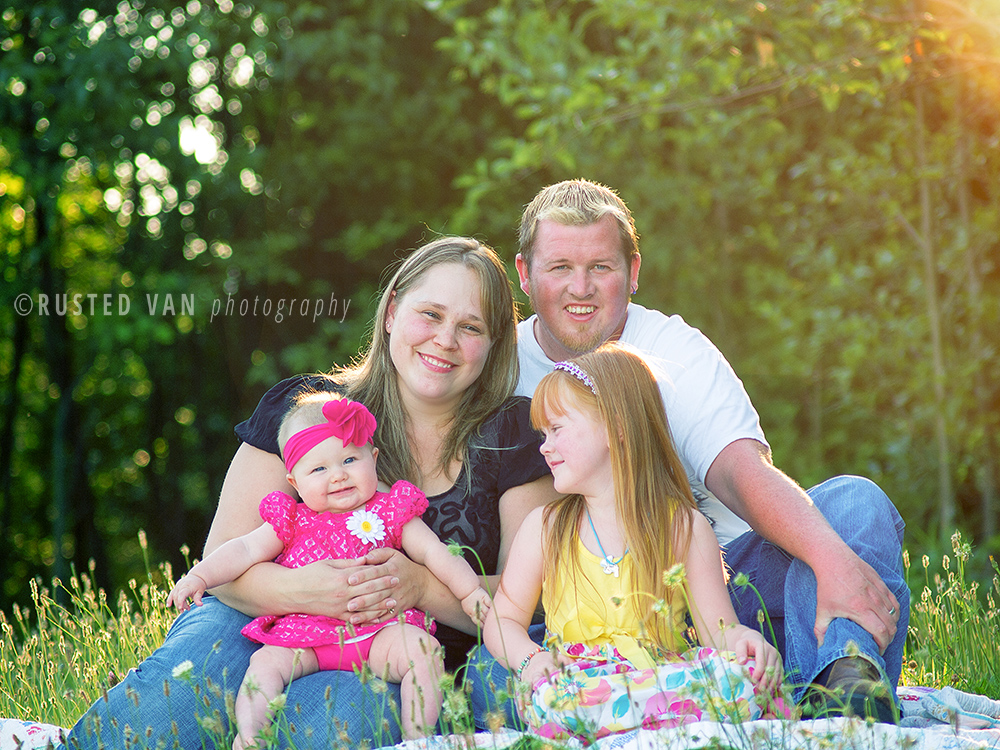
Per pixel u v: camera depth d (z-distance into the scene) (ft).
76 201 29.09
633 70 19.93
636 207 26.71
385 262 28.63
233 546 8.55
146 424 32.40
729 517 9.93
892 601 7.70
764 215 26.21
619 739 6.81
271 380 27.14
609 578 8.09
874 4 17.56
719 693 6.79
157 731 7.68
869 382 22.89
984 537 20.10
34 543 33.40
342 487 8.66
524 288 10.91
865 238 23.31
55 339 30.37
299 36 26.03
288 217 27.68
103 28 26.13
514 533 9.14
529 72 20.79
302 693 7.86
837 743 6.01
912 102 20.33
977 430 19.25
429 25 28.09
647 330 10.51
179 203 27.55
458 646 9.05
